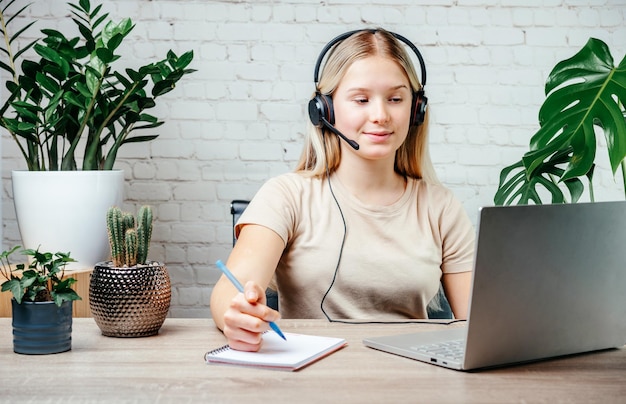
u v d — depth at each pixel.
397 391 0.89
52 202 2.04
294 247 1.59
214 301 1.30
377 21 2.60
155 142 2.59
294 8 2.59
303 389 0.90
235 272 1.39
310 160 1.70
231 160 2.61
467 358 0.96
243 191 2.61
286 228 1.55
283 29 2.59
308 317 1.59
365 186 1.62
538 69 2.62
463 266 1.65
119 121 2.26
